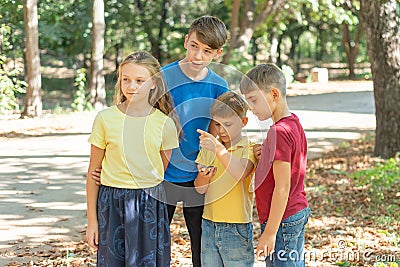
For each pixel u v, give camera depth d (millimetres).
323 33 38625
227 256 3859
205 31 3637
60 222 7230
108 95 22938
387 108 10680
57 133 14992
